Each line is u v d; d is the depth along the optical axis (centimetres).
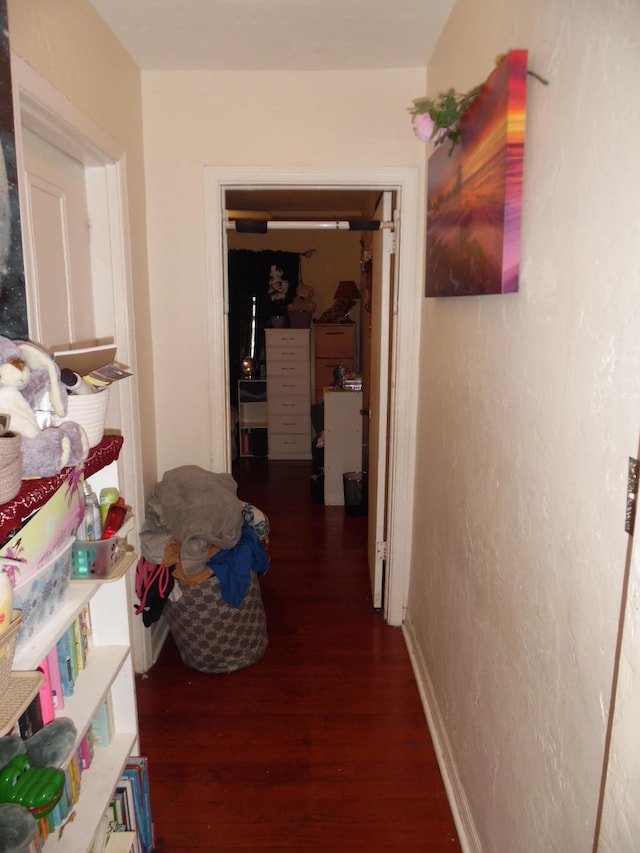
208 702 228
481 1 155
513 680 128
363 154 243
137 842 153
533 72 113
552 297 105
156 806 180
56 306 178
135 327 228
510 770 130
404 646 268
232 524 233
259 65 233
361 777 192
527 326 118
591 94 89
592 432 89
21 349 106
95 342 212
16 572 100
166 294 251
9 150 119
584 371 92
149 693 234
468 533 168
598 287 87
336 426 457
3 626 88
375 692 235
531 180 115
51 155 176
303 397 605
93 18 185
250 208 471
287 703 228
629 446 78
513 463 127
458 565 181
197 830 171
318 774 193
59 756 109
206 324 254
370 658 258
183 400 260
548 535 107
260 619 255
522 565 121
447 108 153
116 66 208
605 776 75
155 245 248
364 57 227
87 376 134
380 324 276
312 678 244
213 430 262
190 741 207
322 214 495
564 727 100
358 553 373
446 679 197
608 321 84
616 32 80
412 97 239
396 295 258
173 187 244
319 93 239
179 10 190
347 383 482
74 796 132
